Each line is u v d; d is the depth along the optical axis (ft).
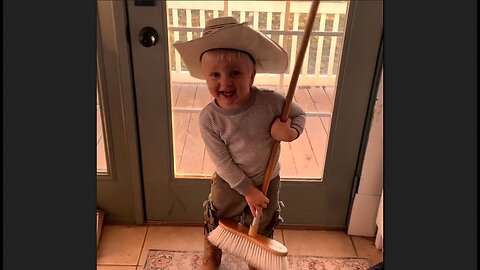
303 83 6.21
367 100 6.16
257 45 4.62
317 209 6.93
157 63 5.97
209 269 5.92
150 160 6.61
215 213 5.49
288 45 6.00
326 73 6.13
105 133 6.40
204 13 5.82
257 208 5.10
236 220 5.53
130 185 6.77
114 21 5.71
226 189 5.38
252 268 5.82
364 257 6.64
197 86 6.26
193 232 6.97
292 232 7.01
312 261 6.54
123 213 6.99
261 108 4.87
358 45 5.82
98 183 6.77
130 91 6.09
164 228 7.02
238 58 4.62
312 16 4.37
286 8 5.79
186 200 6.88
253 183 5.20
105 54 5.92
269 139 4.99
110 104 6.22
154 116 6.30
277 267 5.00
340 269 6.44
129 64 5.96
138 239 6.82
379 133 6.27
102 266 6.39
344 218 7.00
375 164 6.47
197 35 5.92
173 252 6.63
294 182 6.74
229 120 4.89
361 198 6.70
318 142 6.56
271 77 6.20
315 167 6.75
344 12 5.76
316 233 7.02
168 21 5.82
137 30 5.79
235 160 5.11
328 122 6.40
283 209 6.92
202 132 5.03
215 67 4.64
